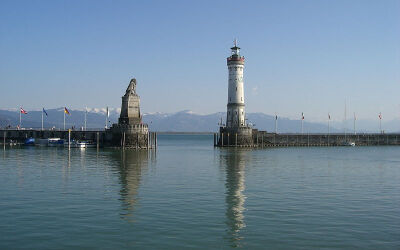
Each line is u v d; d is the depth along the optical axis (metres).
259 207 40.50
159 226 33.16
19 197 44.62
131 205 40.97
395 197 46.59
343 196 47.03
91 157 100.38
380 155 123.25
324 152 137.38
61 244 28.50
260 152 134.00
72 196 45.59
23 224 33.28
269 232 31.66
